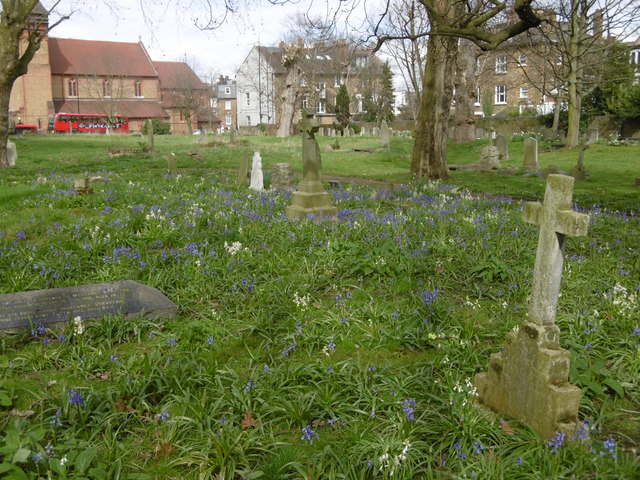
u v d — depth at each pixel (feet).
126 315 19.81
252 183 55.01
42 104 262.67
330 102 276.00
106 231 31.96
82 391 14.79
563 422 12.23
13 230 33.32
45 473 11.16
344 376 15.70
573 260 27.71
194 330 18.99
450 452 12.14
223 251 28.32
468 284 25.03
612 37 110.11
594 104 157.89
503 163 102.06
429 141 74.18
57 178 60.59
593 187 68.28
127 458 12.35
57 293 20.25
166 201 43.93
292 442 13.00
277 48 310.24
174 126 319.68
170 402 14.29
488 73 178.70
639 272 26.00
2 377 15.84
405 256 27.45
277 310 20.88
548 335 12.61
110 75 279.28
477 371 16.40
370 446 12.24
